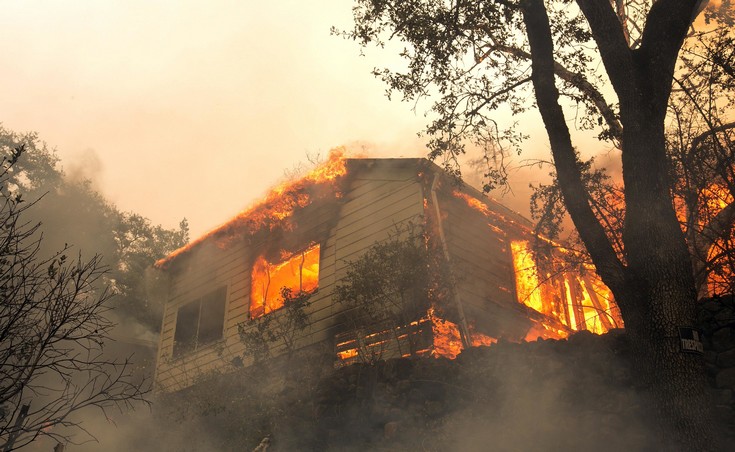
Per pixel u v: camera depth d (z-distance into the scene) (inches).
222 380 482.9
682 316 267.7
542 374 311.4
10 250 228.7
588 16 329.7
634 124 302.5
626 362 291.3
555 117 331.6
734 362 273.4
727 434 256.5
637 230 286.7
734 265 310.0
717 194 341.7
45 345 229.6
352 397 379.2
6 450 231.3
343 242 591.5
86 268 245.9
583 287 679.1
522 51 405.7
